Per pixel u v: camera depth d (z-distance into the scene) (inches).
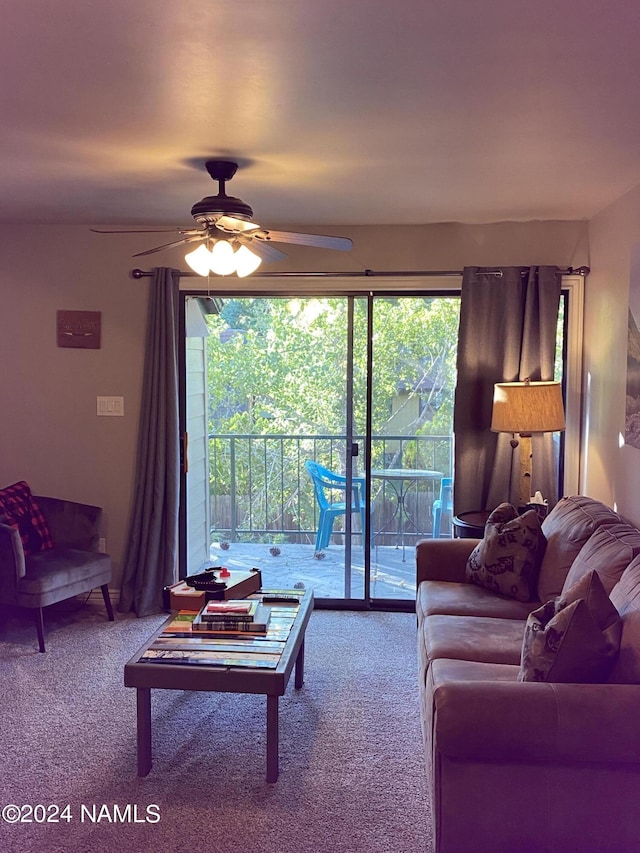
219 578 124.9
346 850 84.5
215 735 111.7
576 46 73.8
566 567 116.5
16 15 67.6
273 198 143.0
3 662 139.9
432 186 133.3
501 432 151.0
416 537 181.0
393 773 101.1
